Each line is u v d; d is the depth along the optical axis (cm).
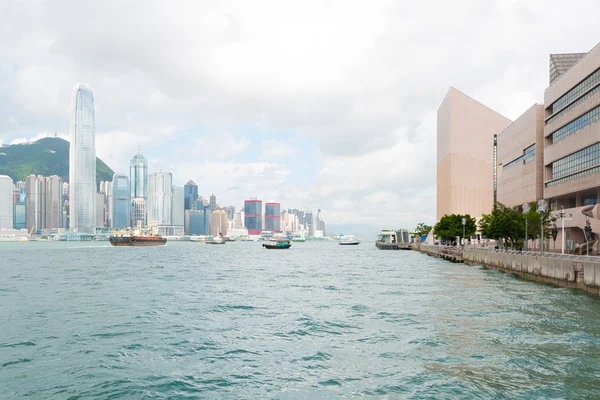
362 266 9406
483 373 2006
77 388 1925
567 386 1830
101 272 7862
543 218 7700
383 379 1981
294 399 1805
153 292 5016
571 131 8675
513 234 7950
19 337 2809
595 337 2588
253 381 2008
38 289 5288
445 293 4541
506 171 13188
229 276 7075
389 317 3316
